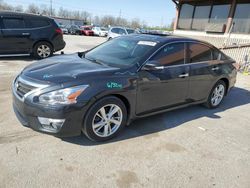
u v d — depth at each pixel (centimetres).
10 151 279
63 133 284
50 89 273
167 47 374
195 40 429
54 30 922
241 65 1030
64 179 243
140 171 268
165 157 300
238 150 337
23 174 244
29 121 285
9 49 842
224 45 1238
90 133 303
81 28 3734
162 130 375
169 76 370
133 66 333
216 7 1330
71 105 275
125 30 1772
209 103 489
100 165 271
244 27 1209
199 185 254
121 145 317
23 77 302
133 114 344
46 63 349
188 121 422
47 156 277
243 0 1198
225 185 258
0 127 332
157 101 370
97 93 290
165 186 248
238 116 476
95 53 405
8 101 430
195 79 421
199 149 329
